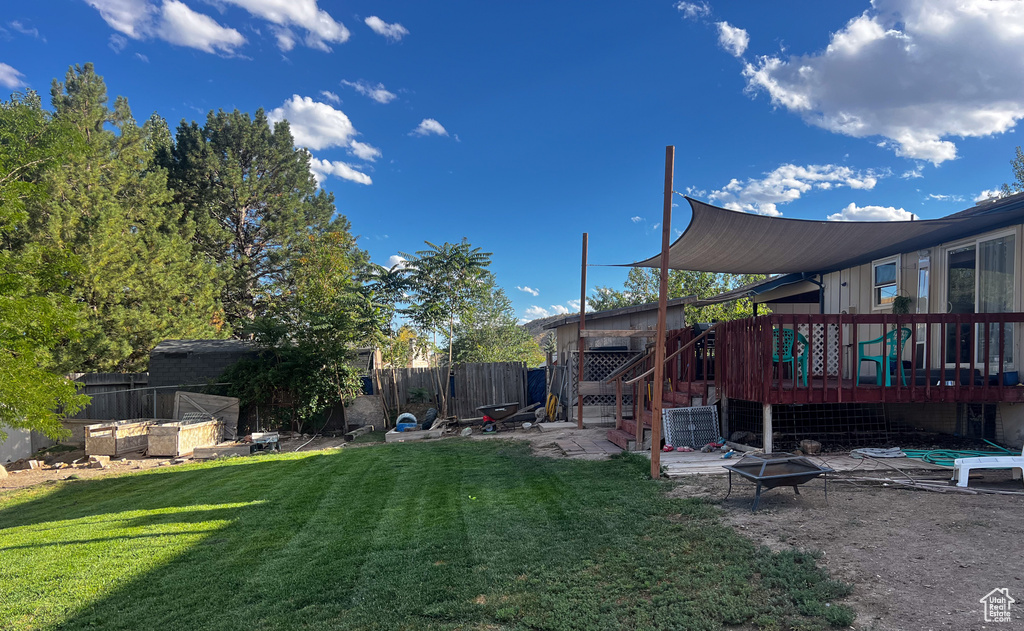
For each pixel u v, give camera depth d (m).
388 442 13.88
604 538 4.65
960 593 3.13
